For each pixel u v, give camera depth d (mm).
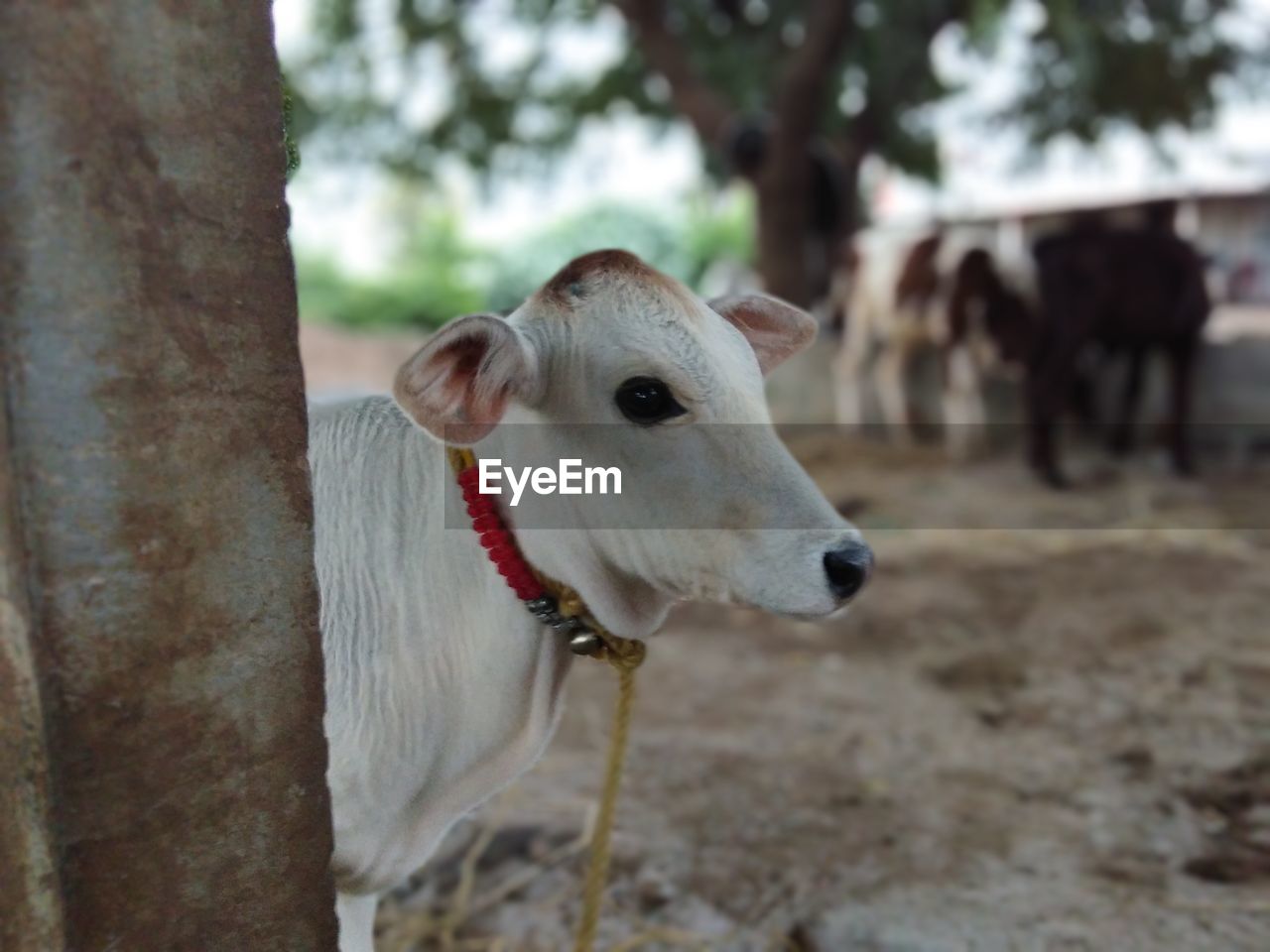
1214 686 4012
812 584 1556
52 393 1139
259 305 1317
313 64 12164
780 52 11664
